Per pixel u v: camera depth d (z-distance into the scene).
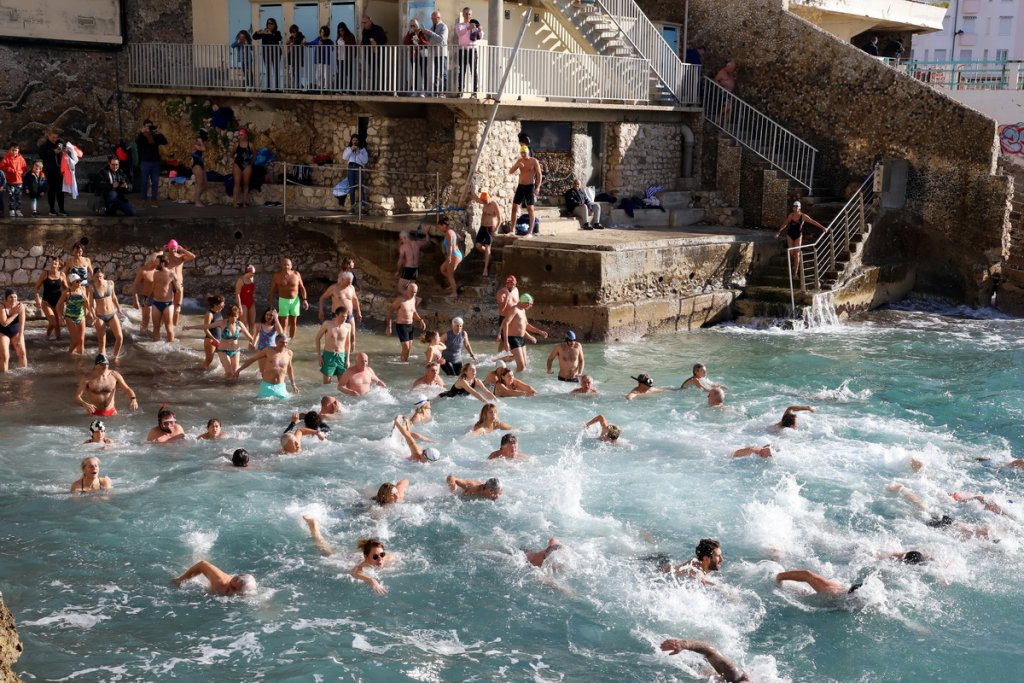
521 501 13.45
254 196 25.81
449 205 24.30
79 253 19.97
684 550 12.23
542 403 17.50
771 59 28.83
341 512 13.07
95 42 26.72
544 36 26.70
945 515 13.09
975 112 26.05
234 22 27.00
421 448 15.15
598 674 9.84
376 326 22.58
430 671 9.81
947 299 27.47
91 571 11.49
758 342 22.23
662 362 20.28
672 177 28.89
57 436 15.35
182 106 27.20
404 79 23.55
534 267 22.12
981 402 18.00
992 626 10.74
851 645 10.38
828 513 13.23
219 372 18.88
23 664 9.69
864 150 27.73
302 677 9.62
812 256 25.48
